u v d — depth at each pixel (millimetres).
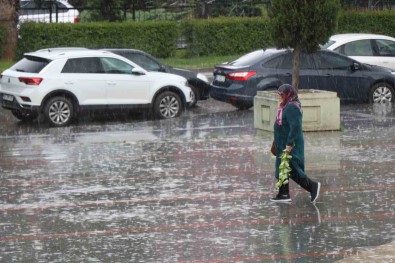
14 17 56656
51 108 35156
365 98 40125
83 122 36656
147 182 23688
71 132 33562
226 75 37906
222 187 22953
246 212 20219
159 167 25828
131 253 16891
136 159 27250
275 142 21203
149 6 66812
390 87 40438
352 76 39375
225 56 61625
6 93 35781
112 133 33188
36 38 56562
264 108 32750
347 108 39094
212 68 55781
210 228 18781
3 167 26062
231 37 62094
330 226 18875
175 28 60531
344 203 21062
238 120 36312
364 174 24516
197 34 61375
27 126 35438
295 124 20625
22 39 56656
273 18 32625
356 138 30875
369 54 43312
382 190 22500
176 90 37594
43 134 33125
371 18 64688
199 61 58781
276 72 37594
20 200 21656
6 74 35812
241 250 17031
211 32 61625
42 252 17000
